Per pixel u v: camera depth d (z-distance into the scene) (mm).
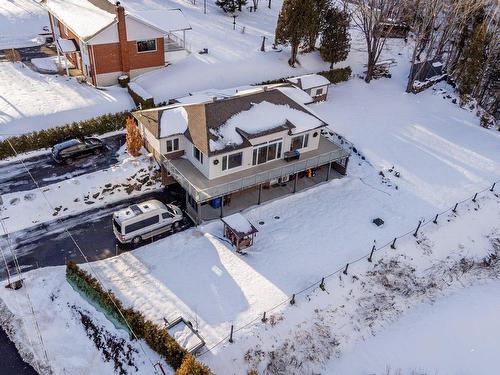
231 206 33906
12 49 51406
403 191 37656
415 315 28703
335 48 53375
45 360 23188
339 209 34969
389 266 30703
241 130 33156
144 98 42875
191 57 52188
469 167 41500
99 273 27578
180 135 34312
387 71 57938
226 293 27109
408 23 67062
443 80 59281
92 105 43156
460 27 57625
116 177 35250
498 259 34062
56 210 32406
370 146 42625
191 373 20875
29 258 28500
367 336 26797
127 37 45719
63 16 49531
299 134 35406
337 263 30047
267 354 24281
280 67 53375
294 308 26562
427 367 25469
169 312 25594
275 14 71938
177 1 72188
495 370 25844
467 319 28844
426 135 45812
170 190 35500
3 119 39531
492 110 56938
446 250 33250
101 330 24594
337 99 50938
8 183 34344
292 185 36906
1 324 24656
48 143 38406
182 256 29406
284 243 31203
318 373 24297
